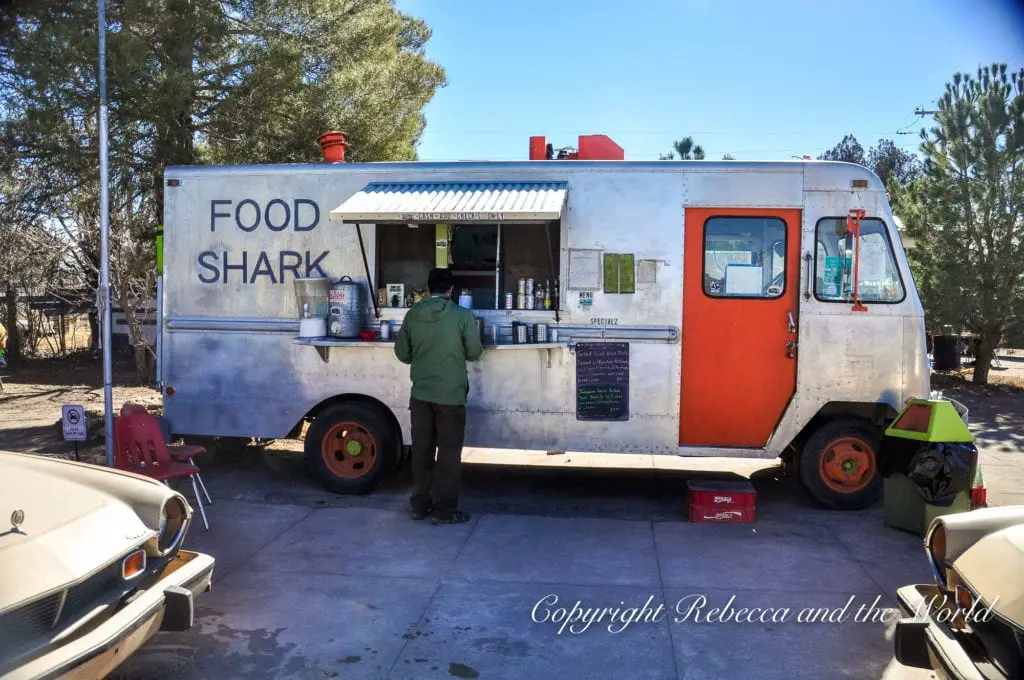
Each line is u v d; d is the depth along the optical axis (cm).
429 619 417
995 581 286
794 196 610
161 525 339
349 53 1104
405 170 643
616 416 624
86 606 289
